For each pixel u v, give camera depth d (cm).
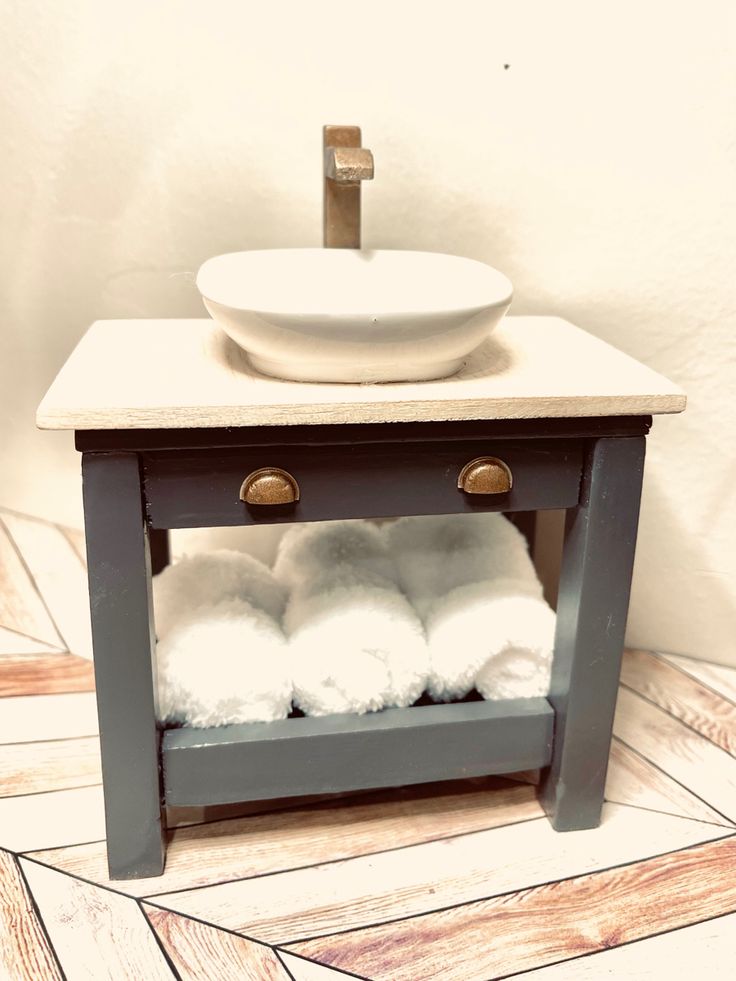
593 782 102
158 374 89
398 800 108
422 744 99
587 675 98
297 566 111
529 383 89
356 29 114
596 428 89
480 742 100
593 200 118
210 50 116
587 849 101
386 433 86
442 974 85
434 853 100
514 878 97
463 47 113
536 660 103
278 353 86
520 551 111
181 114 119
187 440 83
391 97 116
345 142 106
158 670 96
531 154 117
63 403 79
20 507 149
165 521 86
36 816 102
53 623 137
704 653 136
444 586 109
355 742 97
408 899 94
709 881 96
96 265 129
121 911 91
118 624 87
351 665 97
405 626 101
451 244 122
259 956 86
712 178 114
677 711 124
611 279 121
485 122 116
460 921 91
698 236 116
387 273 108
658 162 114
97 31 116
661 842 102
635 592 136
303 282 106
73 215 126
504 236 121
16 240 129
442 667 101
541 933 90
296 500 88
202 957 86
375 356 86
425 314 83
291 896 94
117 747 91
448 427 87
